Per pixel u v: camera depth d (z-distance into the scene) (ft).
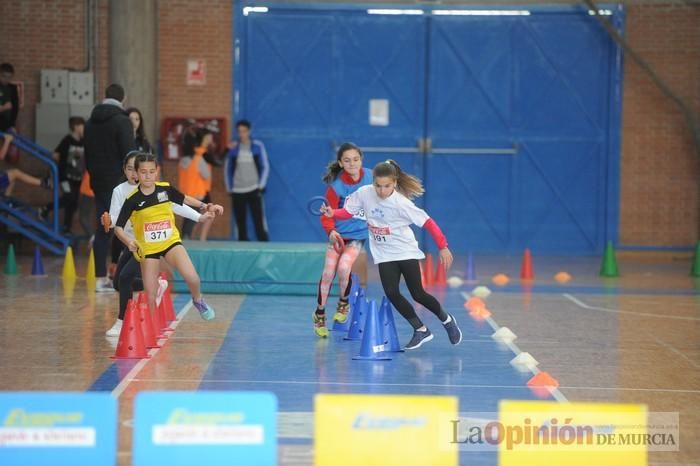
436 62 73.10
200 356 34.17
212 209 36.01
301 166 73.20
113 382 30.04
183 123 71.10
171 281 48.78
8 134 63.05
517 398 28.94
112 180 46.96
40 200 69.72
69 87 69.97
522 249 73.97
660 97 72.69
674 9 72.13
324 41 72.69
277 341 37.17
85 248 69.97
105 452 18.88
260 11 72.18
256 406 18.78
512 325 41.88
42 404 18.89
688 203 73.05
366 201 34.40
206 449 18.76
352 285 42.16
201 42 71.51
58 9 70.08
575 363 34.19
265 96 72.64
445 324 35.55
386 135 73.46
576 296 51.42
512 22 73.00
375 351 34.22
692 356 35.73
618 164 73.20
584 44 73.00
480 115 73.51
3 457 18.83
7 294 48.08
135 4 68.80
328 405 19.24
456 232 73.97
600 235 73.67
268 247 50.52
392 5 72.69
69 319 41.01
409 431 19.22
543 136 73.51
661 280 59.26
